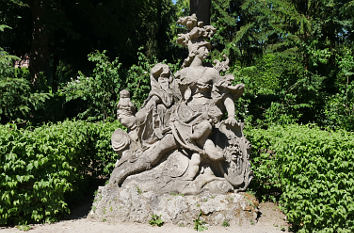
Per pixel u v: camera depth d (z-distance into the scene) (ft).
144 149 17.60
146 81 28.78
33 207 16.35
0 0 36.40
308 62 38.27
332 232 14.78
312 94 33.24
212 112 17.43
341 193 14.57
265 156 19.93
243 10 58.39
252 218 16.12
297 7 38.78
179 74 18.62
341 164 14.69
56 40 45.01
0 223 15.80
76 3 40.52
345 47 36.06
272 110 31.24
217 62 19.44
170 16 69.51
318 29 35.81
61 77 47.37
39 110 31.27
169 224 15.66
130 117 18.07
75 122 21.17
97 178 24.68
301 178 15.55
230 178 16.79
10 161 15.37
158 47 63.41
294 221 15.94
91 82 29.37
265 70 44.50
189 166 16.72
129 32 46.47
